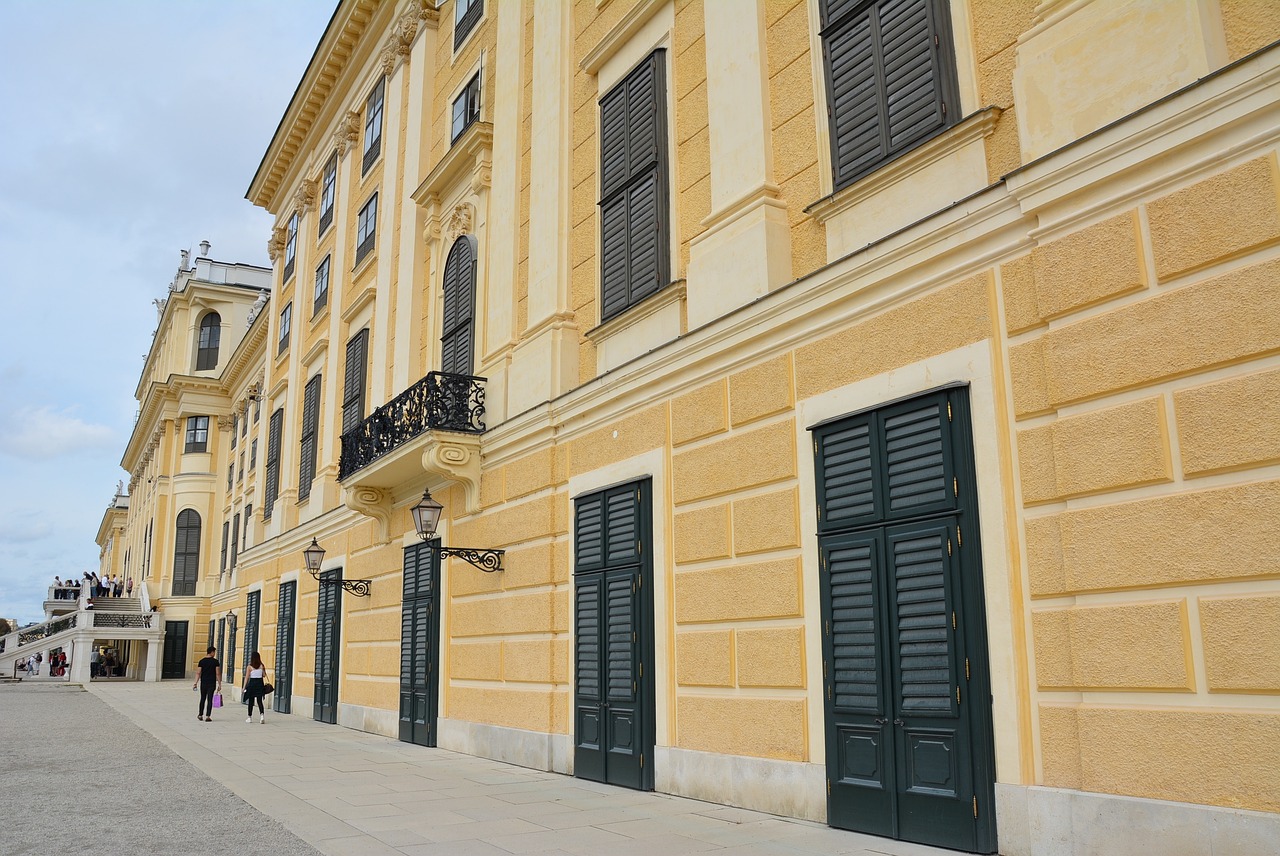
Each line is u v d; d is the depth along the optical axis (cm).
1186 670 475
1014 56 632
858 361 697
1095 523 524
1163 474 496
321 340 2084
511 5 1344
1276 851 427
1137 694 496
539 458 1103
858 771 656
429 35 1703
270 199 2830
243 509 3322
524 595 1108
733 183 850
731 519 800
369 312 1828
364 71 2050
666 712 858
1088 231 546
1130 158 523
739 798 760
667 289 920
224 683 2900
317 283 2291
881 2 729
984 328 611
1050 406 566
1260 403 461
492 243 1310
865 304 693
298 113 2392
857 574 673
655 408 913
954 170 662
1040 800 537
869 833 641
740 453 797
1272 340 459
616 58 1085
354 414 1827
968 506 602
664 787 851
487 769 1065
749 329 793
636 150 1011
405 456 1299
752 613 765
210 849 635
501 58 1359
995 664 578
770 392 773
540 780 970
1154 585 494
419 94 1691
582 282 1107
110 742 1427
